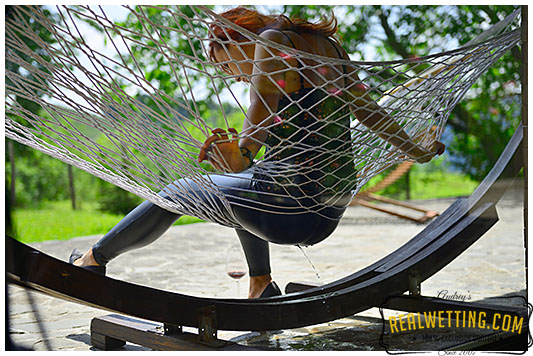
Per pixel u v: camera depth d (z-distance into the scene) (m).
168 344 1.58
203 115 5.12
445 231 1.93
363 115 1.51
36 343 1.75
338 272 2.94
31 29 1.20
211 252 3.68
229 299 1.66
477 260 2.99
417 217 4.67
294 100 1.37
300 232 1.51
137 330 1.64
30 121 1.42
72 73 1.26
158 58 5.03
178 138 1.38
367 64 1.32
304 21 1.46
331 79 1.40
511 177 1.88
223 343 1.54
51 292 1.40
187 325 1.53
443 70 1.54
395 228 4.41
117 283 1.44
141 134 1.37
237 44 1.19
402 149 1.60
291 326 1.63
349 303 1.70
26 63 1.28
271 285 1.90
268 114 1.34
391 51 4.80
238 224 1.64
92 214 7.10
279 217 1.50
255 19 1.42
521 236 3.54
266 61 1.32
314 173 1.46
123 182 1.56
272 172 1.42
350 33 4.78
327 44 1.46
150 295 1.48
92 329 1.74
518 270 2.71
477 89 4.11
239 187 1.51
